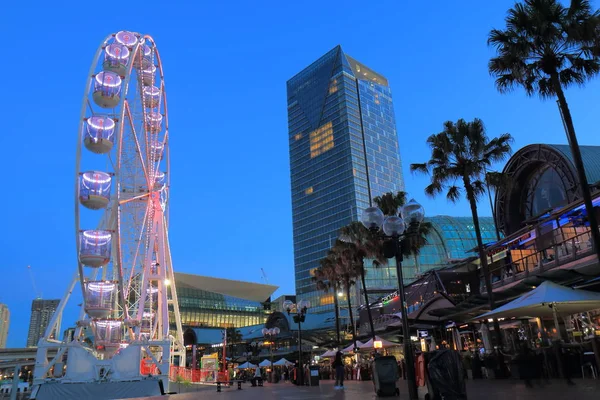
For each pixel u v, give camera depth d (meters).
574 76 20.70
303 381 32.97
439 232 102.06
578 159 18.86
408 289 55.59
